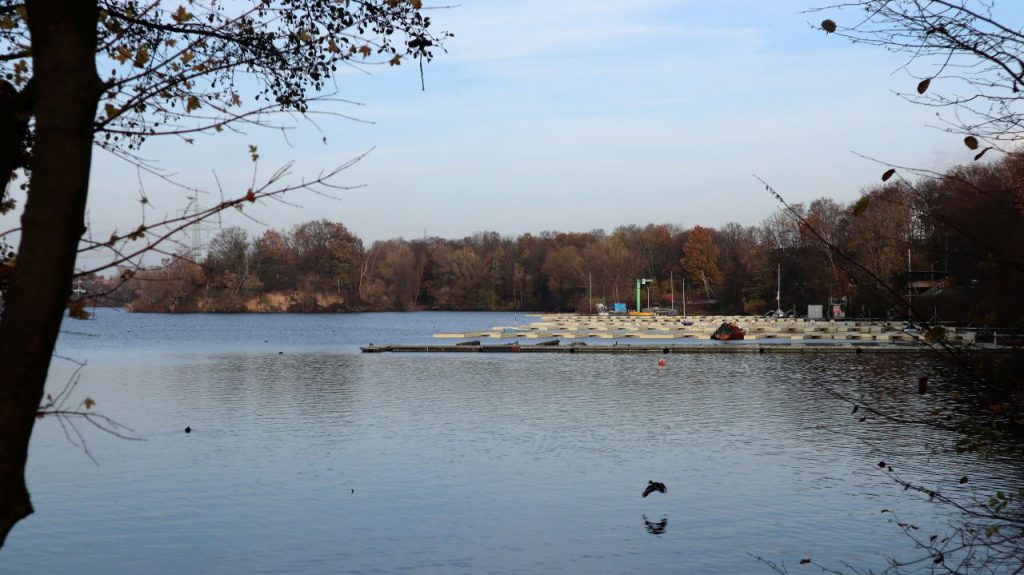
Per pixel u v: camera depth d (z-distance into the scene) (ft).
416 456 72.90
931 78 19.67
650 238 545.85
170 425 88.84
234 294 520.01
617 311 482.28
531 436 82.64
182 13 17.33
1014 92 19.97
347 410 100.63
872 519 53.47
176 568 45.27
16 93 11.77
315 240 581.53
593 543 49.52
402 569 45.37
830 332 253.65
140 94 13.70
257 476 65.26
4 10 15.61
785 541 49.49
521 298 606.55
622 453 74.28
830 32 19.86
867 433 83.35
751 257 409.08
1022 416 23.58
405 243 645.51
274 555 47.34
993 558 33.71
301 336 294.66
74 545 48.75
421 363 170.40
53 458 70.79
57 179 10.07
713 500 58.54
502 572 44.91
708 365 163.12
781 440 80.12
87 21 10.46
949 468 66.74
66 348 223.71
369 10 18.99
